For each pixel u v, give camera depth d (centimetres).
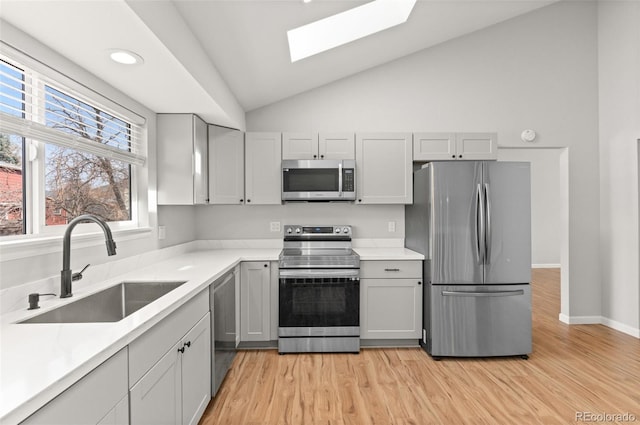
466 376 259
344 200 332
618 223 355
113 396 108
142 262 245
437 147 337
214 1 177
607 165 367
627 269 346
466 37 372
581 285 376
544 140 375
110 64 182
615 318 359
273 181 332
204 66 222
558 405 220
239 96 315
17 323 126
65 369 87
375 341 312
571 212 376
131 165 257
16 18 137
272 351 304
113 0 126
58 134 164
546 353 300
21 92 144
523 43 375
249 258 301
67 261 161
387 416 209
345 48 298
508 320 288
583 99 377
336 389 239
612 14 359
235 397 229
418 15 294
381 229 368
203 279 198
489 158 338
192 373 182
